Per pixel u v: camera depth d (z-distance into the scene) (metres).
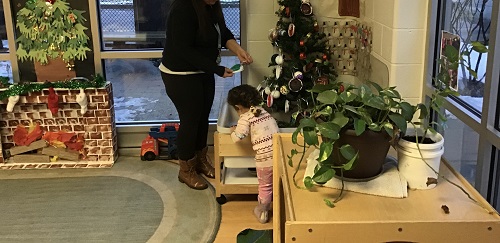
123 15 3.71
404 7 2.54
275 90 3.37
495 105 2.03
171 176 3.47
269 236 2.51
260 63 3.75
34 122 3.64
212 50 3.07
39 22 3.61
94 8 3.61
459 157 2.45
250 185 3.05
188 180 3.29
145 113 3.98
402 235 1.31
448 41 2.36
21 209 3.05
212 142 3.93
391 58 2.63
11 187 3.33
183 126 3.13
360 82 3.39
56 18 3.60
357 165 1.46
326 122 1.39
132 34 3.76
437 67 2.55
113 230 2.81
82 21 3.63
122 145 3.94
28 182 3.40
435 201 1.42
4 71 3.75
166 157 3.77
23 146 3.65
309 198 1.44
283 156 1.70
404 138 1.56
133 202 3.12
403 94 2.66
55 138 3.65
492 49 1.99
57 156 3.66
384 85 2.76
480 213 1.35
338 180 1.49
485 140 2.06
